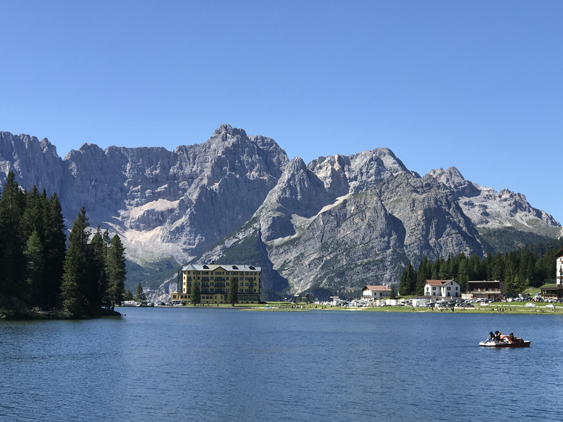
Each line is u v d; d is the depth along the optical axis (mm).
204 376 87812
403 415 66312
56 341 124375
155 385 80438
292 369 95562
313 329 180500
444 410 68562
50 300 196250
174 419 63625
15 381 81000
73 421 62281
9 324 159500
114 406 68500
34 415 64188
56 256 197875
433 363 103250
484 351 120688
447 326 191250
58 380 82375
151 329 168625
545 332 164875
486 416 66062
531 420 64562
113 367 94000
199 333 161000
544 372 93812
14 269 179250
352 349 123625
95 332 148375
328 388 80062
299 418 64750
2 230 177750
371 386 81625
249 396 74688
